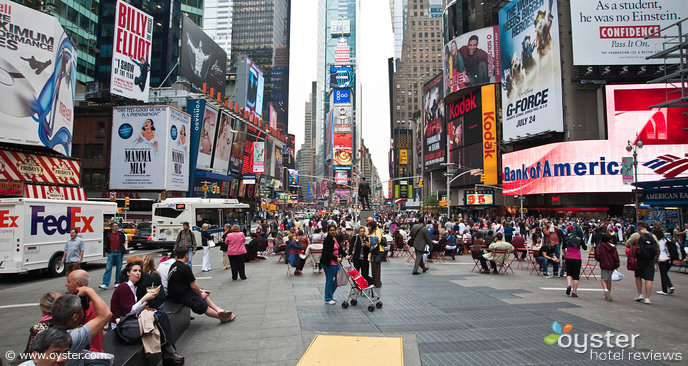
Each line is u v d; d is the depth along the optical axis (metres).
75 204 16.08
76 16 62.19
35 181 21.14
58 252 15.09
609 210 47.47
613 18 47.69
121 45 41.69
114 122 40.78
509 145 60.88
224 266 15.95
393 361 5.45
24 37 20.81
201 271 15.39
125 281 5.70
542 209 53.56
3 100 19.83
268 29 190.62
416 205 107.38
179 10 86.06
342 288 11.20
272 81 197.88
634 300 9.71
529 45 54.34
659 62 46.31
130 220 39.69
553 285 11.88
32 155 21.67
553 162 48.22
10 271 13.46
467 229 22.23
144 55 44.53
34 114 21.16
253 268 16.19
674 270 16.42
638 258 9.52
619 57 47.41
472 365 5.43
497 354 5.86
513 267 16.14
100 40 66.75
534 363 5.52
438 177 87.75
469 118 70.50
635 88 45.03
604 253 9.67
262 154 62.44
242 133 59.06
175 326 6.46
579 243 10.17
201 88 60.97
